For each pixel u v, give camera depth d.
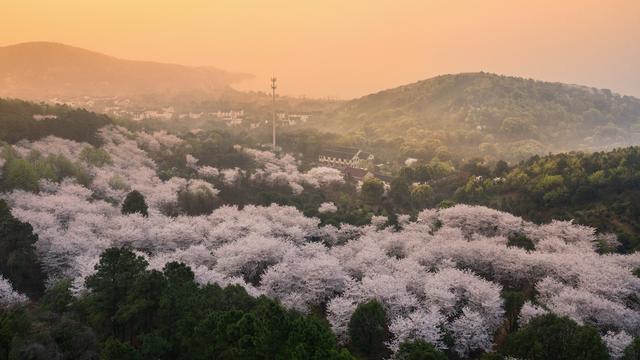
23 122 122.69
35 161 104.75
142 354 40.00
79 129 136.12
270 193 115.81
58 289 55.31
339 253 78.25
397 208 126.81
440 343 48.88
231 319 42.28
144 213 93.56
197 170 141.75
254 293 58.91
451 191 137.75
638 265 71.75
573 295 56.84
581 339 41.94
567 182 108.38
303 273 63.78
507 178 123.31
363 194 134.25
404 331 49.03
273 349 39.28
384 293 57.06
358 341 50.06
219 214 96.56
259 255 71.94
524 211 105.44
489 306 54.28
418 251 75.25
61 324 42.53
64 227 80.50
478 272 71.94
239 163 155.75
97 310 47.47
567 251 76.81
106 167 121.00
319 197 127.81
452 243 75.38
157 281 47.75
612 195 101.69
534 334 43.47
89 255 66.31
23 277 62.91
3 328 39.16
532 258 67.69
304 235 88.25
